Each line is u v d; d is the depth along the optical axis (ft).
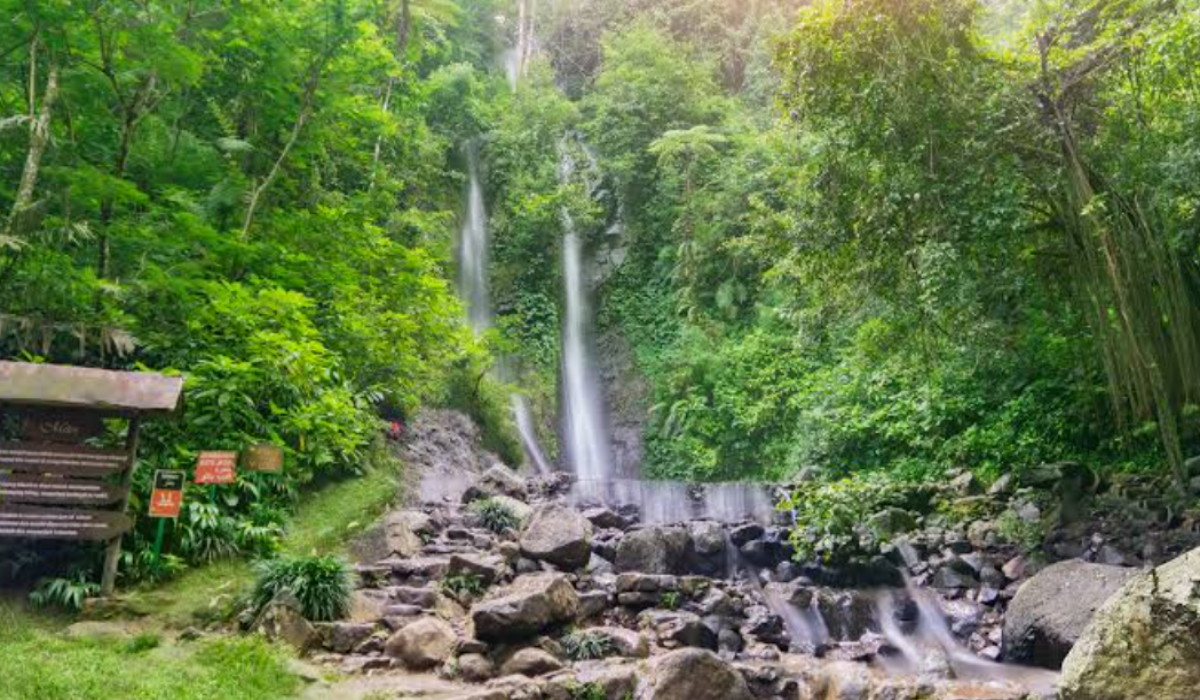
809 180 29.25
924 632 25.44
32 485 20.26
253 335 27.48
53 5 26.73
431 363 40.50
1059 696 13.85
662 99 72.02
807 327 33.94
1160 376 24.93
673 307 65.41
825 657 22.80
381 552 27.02
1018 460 35.86
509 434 49.21
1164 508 27.99
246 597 21.13
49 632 19.07
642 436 60.80
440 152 62.28
